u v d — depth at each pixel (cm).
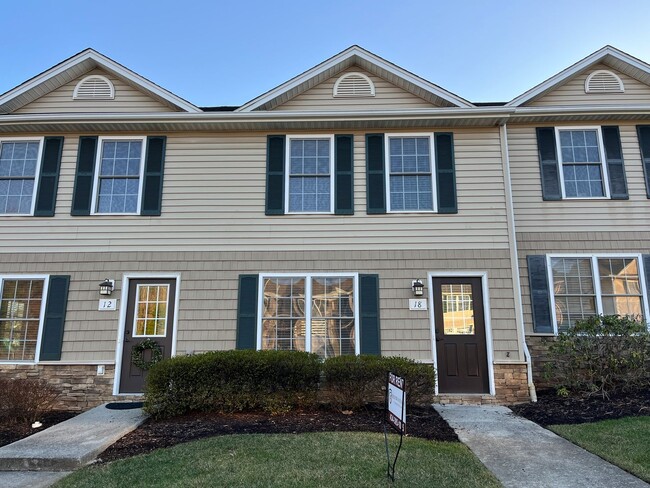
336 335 761
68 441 514
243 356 646
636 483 381
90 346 753
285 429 547
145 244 791
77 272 780
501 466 426
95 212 802
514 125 869
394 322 755
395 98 866
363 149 826
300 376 646
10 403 617
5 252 787
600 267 813
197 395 625
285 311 770
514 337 745
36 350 753
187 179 817
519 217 832
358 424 570
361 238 789
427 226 790
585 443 481
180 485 375
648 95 890
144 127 825
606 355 681
